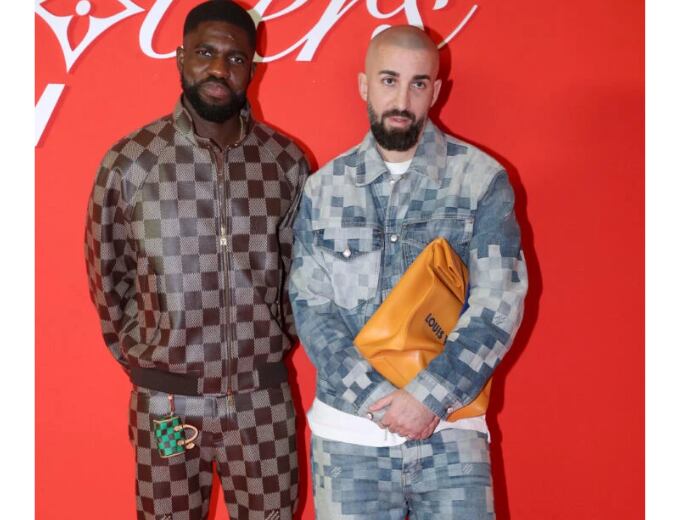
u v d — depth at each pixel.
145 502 2.05
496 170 1.94
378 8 2.49
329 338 1.90
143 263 2.03
